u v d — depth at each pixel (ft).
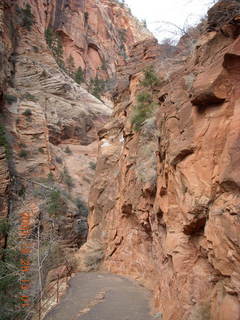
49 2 191.42
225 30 17.10
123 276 37.27
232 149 12.23
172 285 16.80
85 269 44.06
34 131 102.83
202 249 14.32
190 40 28.73
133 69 59.26
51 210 75.41
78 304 25.31
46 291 28.86
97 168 57.98
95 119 137.49
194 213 14.28
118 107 61.31
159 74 39.91
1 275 27.68
